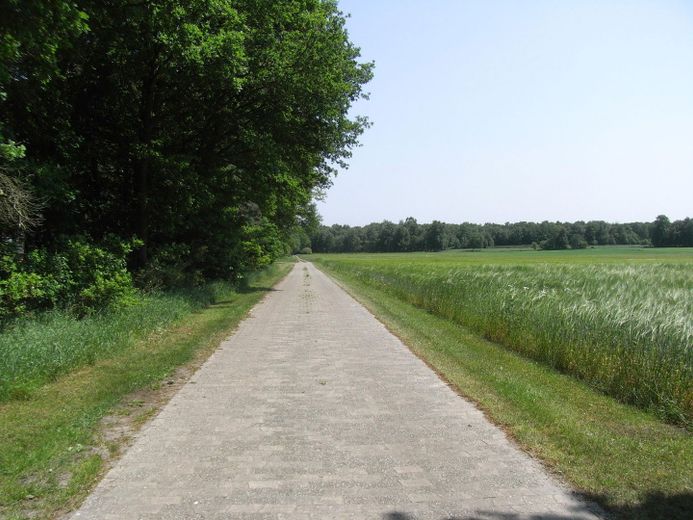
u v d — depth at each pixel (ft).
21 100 38.91
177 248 58.95
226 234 70.69
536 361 30.37
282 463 14.51
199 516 11.48
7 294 28.50
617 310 30.27
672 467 14.34
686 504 12.19
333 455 15.12
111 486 12.98
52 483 13.01
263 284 98.89
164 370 25.66
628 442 16.30
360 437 16.67
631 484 13.20
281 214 110.32
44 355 23.50
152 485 13.05
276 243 114.62
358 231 570.46
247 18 55.11
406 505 12.07
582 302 35.37
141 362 27.22
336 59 61.21
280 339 36.06
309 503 12.14
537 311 35.27
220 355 30.32
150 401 20.77
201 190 55.72
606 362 24.88
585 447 15.71
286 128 62.69
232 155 64.13
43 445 15.38
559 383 25.00
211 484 13.14
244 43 55.11
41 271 32.76
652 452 15.43
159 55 48.85
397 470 14.08
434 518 11.47
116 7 37.96
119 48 46.42
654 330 25.23
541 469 14.20
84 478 13.29
